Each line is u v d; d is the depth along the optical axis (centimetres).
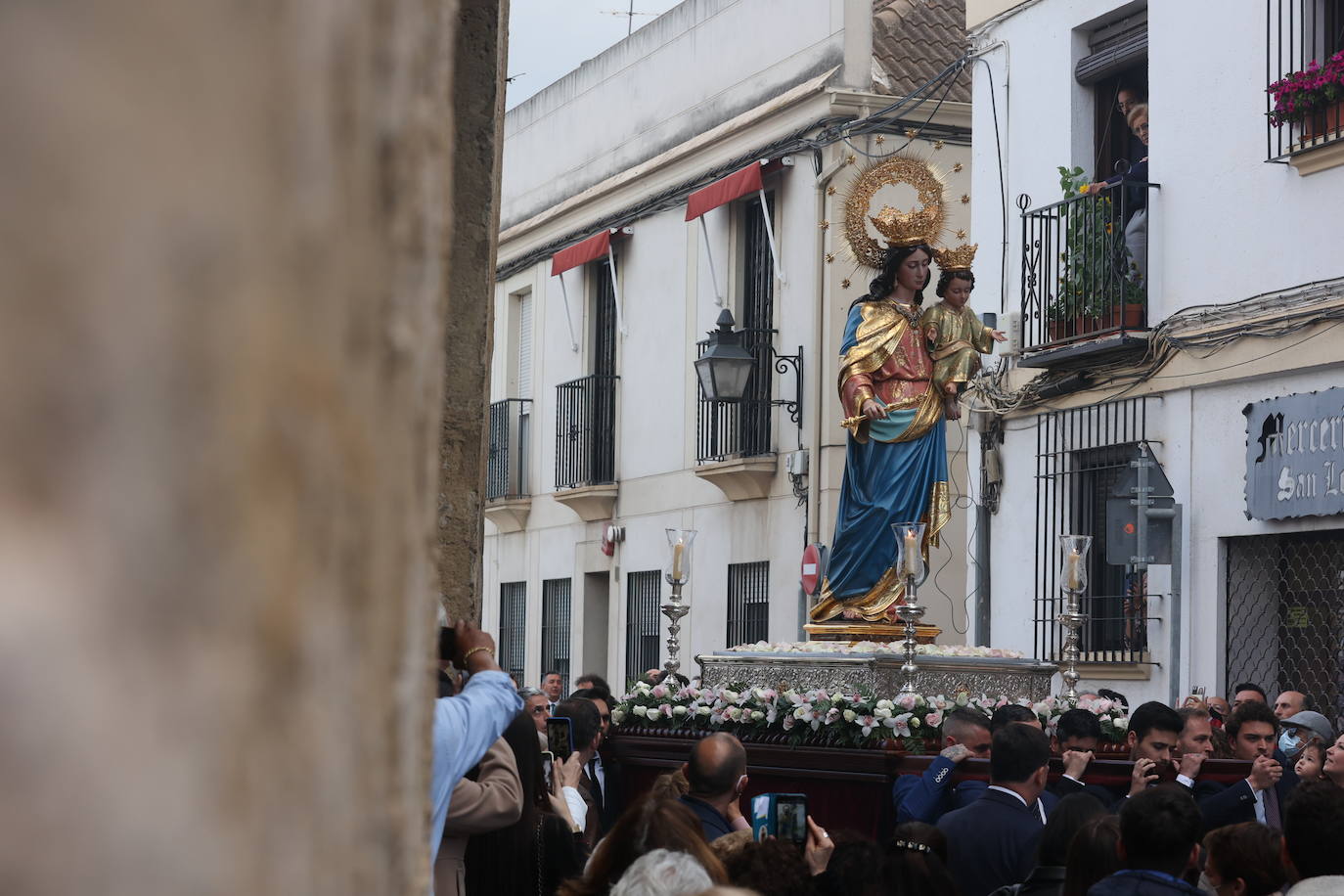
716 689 862
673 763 830
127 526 26
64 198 25
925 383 958
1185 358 1212
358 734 34
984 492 1417
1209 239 1207
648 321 2027
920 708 771
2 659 24
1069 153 1367
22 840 24
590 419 2123
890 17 1742
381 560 36
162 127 26
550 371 2280
